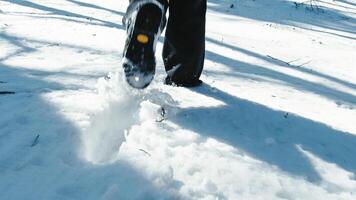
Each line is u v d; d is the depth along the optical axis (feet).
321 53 13.83
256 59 11.42
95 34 10.95
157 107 6.17
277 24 18.49
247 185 4.85
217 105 6.93
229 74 9.33
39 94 6.64
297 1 26.32
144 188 4.49
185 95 7.17
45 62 8.34
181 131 5.84
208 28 15.11
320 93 9.15
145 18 5.69
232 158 5.34
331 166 5.59
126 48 5.82
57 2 15.71
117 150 5.75
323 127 6.84
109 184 4.55
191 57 7.20
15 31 10.46
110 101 6.40
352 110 8.29
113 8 15.93
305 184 5.09
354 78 11.30
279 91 8.68
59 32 10.79
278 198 4.73
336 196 4.93
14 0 15.01
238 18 18.42
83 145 5.47
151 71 5.85
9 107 6.18
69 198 4.35
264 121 6.66
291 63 11.83
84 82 7.33
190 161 5.08
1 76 7.40
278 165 5.41
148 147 5.29
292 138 6.27
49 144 5.31
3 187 4.46
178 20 6.89
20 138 5.38
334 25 21.22
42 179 4.62
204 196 4.50
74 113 6.07
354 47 15.81
